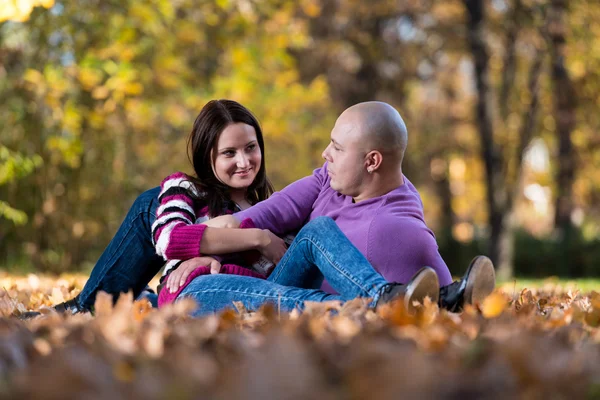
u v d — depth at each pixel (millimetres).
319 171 4199
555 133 21141
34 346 2281
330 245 3400
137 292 4418
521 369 1891
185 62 15523
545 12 18391
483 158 19469
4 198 12914
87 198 13570
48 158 12859
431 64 22125
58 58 13008
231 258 3941
